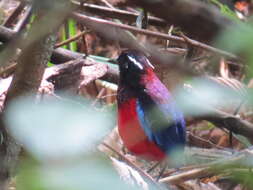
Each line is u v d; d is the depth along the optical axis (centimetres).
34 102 364
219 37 132
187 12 126
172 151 740
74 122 225
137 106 721
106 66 873
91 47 1153
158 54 147
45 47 321
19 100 352
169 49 761
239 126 731
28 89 353
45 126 226
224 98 241
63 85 795
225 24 130
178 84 613
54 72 780
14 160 382
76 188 171
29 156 234
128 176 522
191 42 439
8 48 191
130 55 734
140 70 731
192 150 766
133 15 848
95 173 191
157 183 586
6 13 867
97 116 232
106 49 1150
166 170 837
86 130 224
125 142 752
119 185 204
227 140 946
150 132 723
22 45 188
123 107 734
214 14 128
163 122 719
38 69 338
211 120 752
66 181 171
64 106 239
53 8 153
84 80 823
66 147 219
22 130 241
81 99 816
